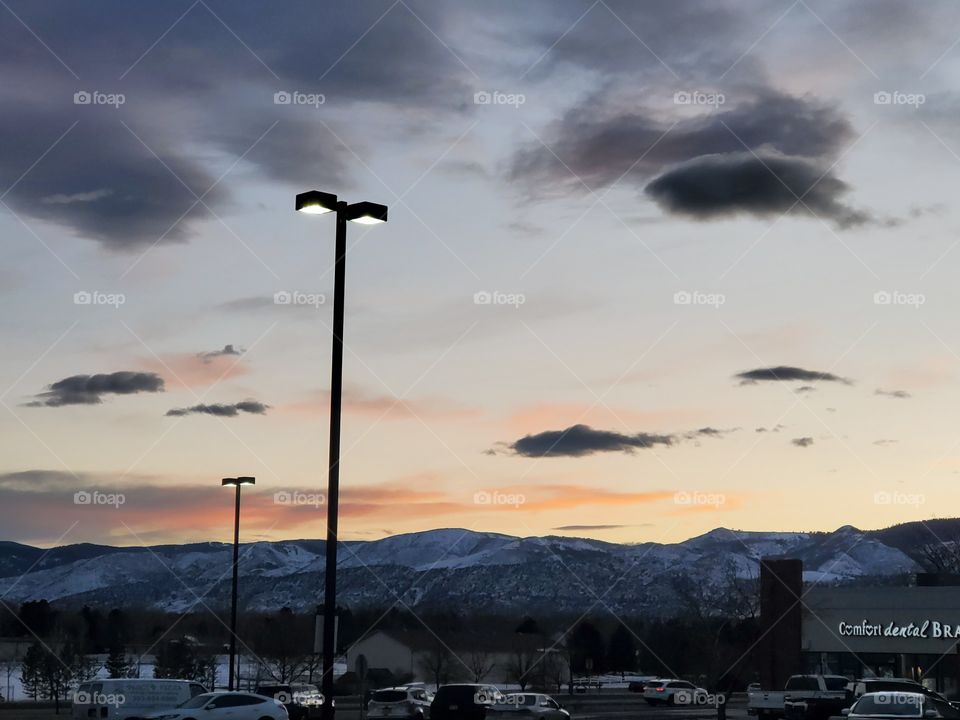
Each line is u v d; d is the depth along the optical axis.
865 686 46.97
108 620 109.38
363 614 134.88
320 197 25.20
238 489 56.12
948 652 65.12
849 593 70.38
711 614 79.44
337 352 25.03
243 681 91.62
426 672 108.19
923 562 129.50
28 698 76.19
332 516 24.44
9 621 105.31
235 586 54.91
